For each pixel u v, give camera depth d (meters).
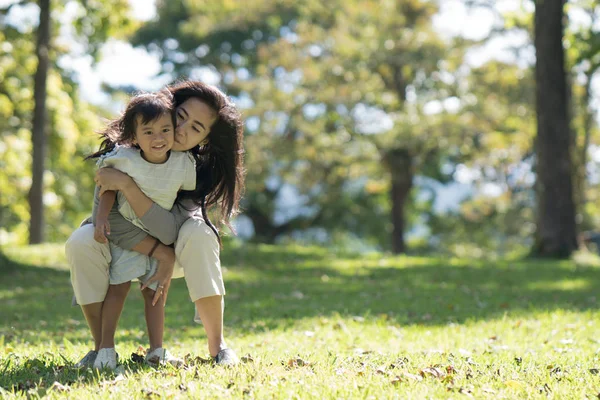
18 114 28.59
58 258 18.88
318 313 11.17
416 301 12.59
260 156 35.19
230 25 38.75
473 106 32.31
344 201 46.59
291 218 49.25
